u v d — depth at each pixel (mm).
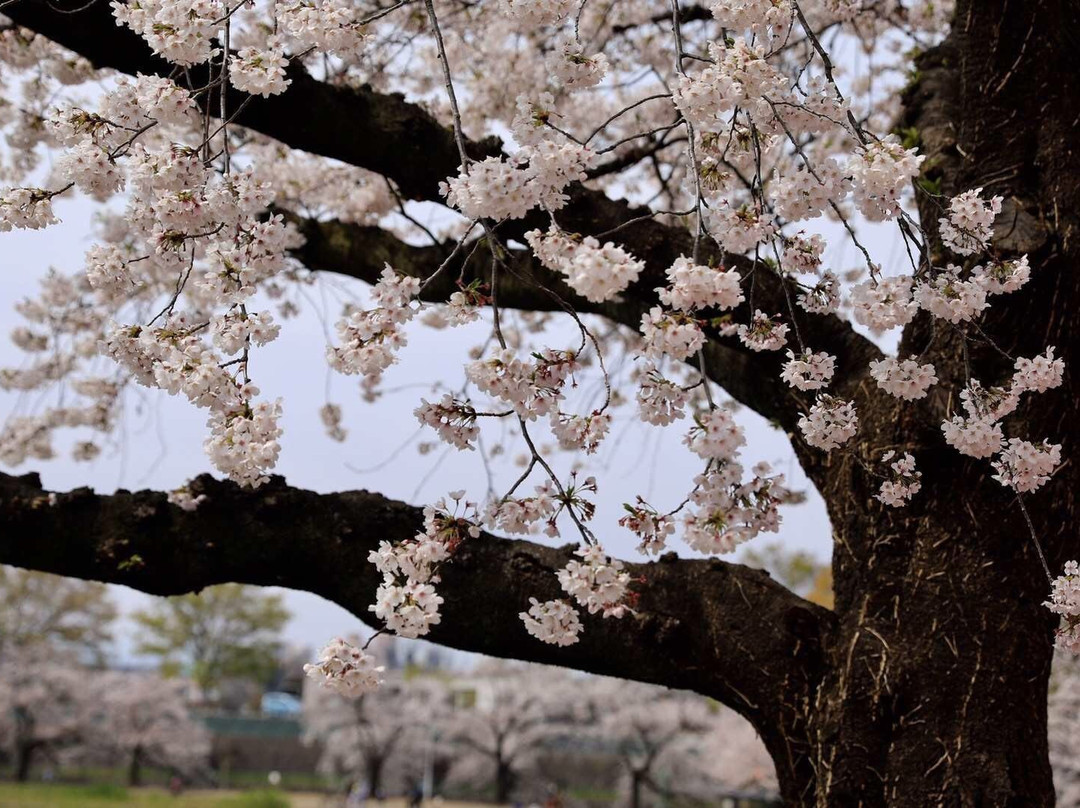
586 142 2105
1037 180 3225
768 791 26859
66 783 36656
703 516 2043
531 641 2900
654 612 2934
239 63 2215
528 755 35188
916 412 2957
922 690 2773
